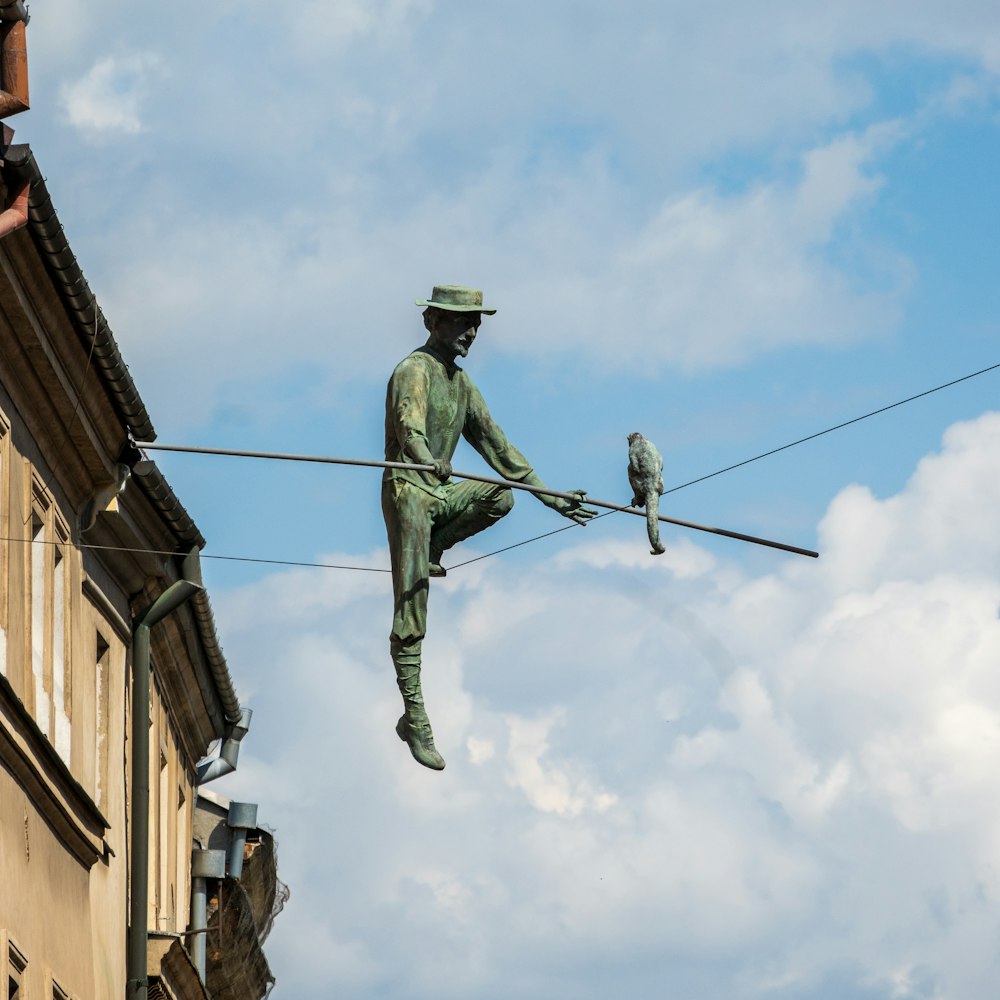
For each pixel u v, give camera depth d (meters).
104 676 30.66
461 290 19.53
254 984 41.53
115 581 31.05
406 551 18.56
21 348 25.38
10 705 24.30
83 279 25.27
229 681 37.44
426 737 18.45
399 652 18.50
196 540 32.12
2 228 23.02
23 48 22.83
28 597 26.20
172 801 35.62
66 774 26.75
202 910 37.62
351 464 18.67
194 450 19.30
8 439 25.48
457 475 18.66
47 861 26.44
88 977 28.38
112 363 26.88
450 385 19.41
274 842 39.97
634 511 19.34
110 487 28.84
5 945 23.94
